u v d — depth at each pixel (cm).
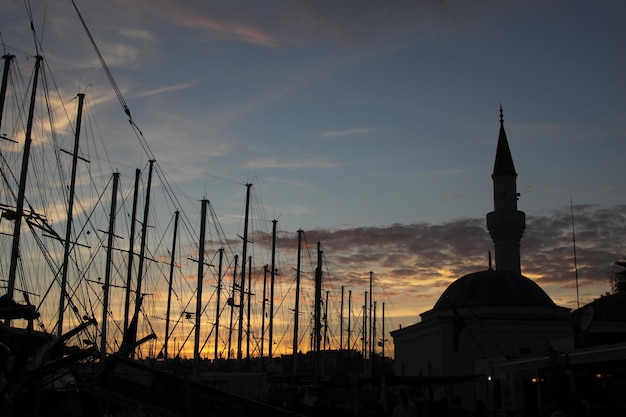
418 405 3272
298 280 7994
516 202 7650
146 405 2167
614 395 2878
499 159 7831
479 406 2788
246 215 7300
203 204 6800
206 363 8131
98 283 5666
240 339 6888
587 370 3109
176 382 2155
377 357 11781
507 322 6200
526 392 3925
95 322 3506
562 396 3158
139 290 5994
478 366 5156
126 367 2236
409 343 7256
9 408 2362
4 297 2458
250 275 7894
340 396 5556
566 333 6191
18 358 2403
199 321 6312
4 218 3812
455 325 4747
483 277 6838
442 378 3772
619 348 2761
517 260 7475
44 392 2508
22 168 3934
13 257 3725
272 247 7831
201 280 6512
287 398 5350
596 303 7550
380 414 2930
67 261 4497
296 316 7856
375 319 10675
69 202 4622
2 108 3903
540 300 6556
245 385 4847
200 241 6656
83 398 2534
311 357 11075
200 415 2103
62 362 2414
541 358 3409
